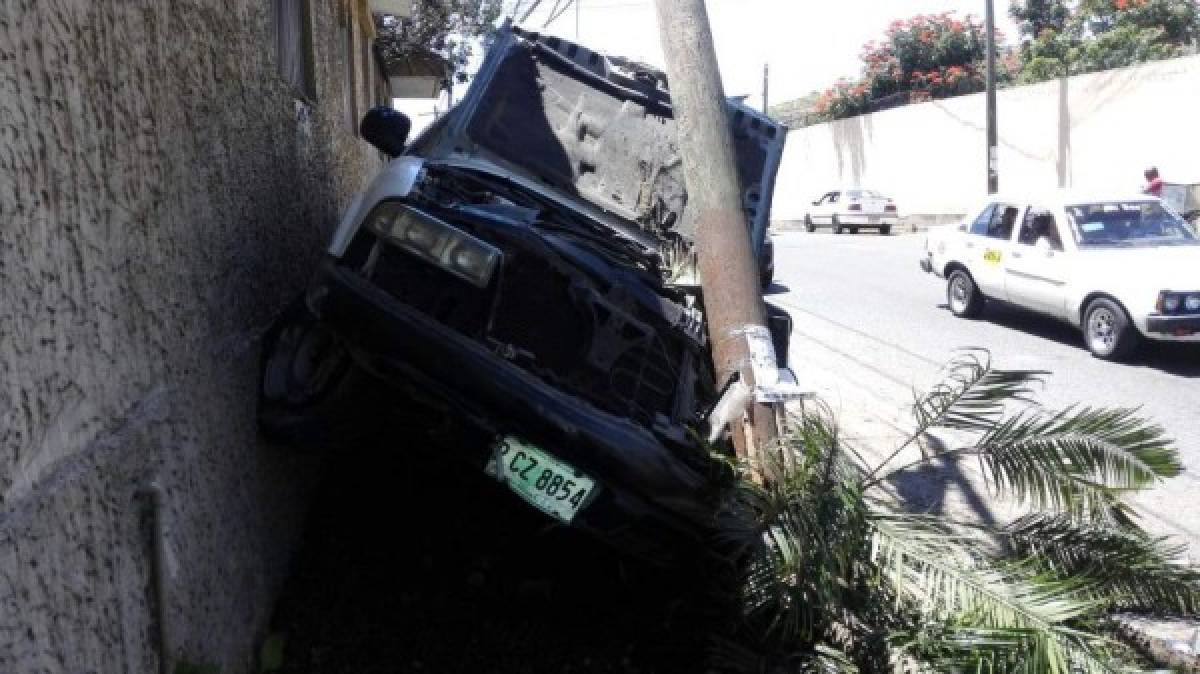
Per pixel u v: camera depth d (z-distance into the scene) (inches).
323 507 185.3
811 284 613.6
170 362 103.6
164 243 104.5
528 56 205.3
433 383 132.1
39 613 67.7
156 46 104.7
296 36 226.1
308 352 146.6
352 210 144.8
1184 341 361.7
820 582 124.0
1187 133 775.1
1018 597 126.1
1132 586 151.8
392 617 148.8
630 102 203.9
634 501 133.1
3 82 68.8
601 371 140.7
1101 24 1136.8
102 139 87.1
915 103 1202.6
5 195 68.1
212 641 109.8
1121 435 153.3
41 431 71.3
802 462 134.6
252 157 155.3
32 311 71.1
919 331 445.1
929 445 252.8
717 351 154.5
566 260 144.8
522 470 132.8
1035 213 441.1
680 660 143.6
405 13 531.8
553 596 158.6
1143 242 408.2
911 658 128.2
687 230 195.5
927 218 1102.4
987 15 953.5
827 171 1389.0
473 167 186.5
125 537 85.3
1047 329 452.4
